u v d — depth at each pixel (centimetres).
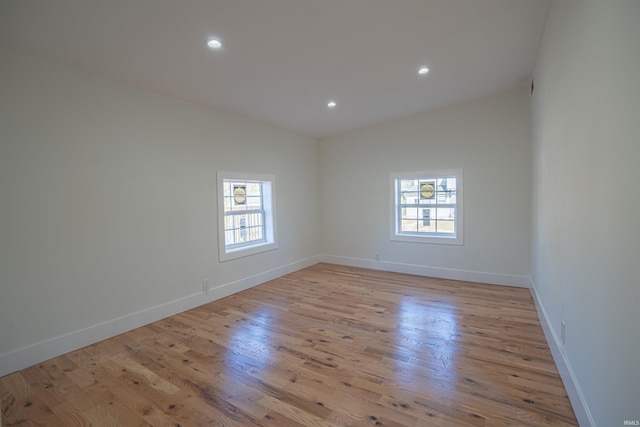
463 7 213
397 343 254
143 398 190
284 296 383
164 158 320
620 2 108
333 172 553
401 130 474
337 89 342
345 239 546
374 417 169
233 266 398
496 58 295
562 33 192
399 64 292
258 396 189
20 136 224
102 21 197
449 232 454
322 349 247
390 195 492
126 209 288
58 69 244
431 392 190
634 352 99
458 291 387
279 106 383
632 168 101
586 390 151
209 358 236
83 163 258
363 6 203
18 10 181
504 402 179
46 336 237
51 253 240
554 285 231
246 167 420
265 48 246
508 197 400
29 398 192
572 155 177
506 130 396
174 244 329
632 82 100
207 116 366
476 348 243
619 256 112
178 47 234
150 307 306
